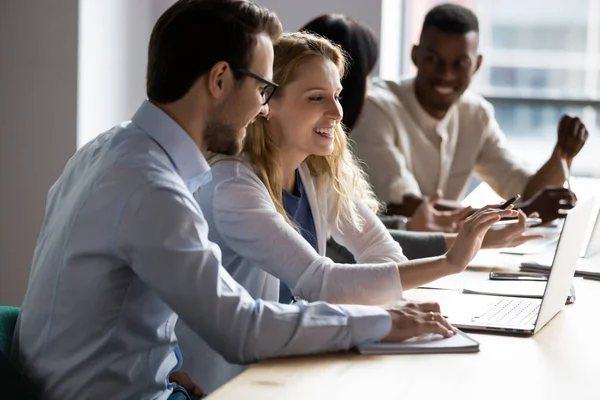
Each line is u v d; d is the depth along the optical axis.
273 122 2.64
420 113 4.57
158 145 2.07
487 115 4.78
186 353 2.62
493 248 3.12
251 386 1.86
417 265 2.48
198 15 2.04
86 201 2.01
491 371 2.00
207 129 2.12
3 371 2.00
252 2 2.12
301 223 2.81
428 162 4.62
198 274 1.98
